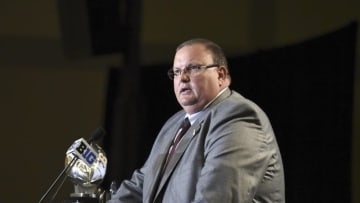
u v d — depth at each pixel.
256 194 6.94
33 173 18.92
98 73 19.14
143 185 7.81
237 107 7.03
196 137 7.18
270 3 17.44
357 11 16.05
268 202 7.00
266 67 14.98
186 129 7.52
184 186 6.88
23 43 18.84
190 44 7.61
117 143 13.93
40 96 19.06
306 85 13.88
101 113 18.94
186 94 7.46
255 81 15.26
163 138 8.01
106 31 14.85
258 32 17.56
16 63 18.91
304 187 13.89
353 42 12.60
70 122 19.08
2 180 18.81
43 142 19.03
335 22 16.42
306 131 13.89
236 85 15.70
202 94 7.43
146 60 18.28
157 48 18.38
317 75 13.56
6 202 18.73
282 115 14.56
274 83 14.75
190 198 6.79
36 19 18.88
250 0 17.78
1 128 18.91
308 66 13.81
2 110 18.91
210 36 18.11
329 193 13.23
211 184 6.50
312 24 16.80
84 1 14.60
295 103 14.20
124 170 13.74
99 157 8.05
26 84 19.00
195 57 7.48
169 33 18.47
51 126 19.06
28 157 18.94
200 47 7.55
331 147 13.20
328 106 13.26
